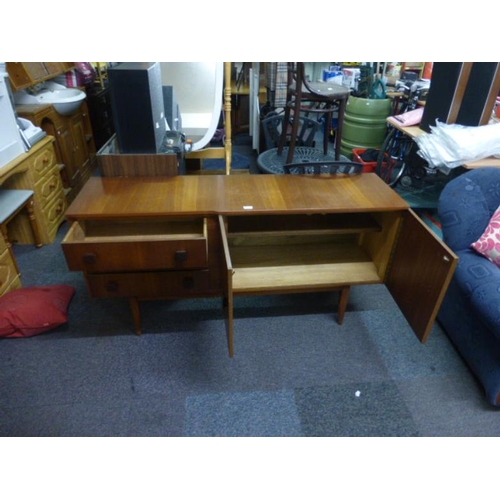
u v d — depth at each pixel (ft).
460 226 5.37
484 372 4.81
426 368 5.41
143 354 5.53
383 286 6.98
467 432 4.61
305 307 6.46
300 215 5.62
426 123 8.14
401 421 4.72
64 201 8.91
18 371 5.25
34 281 6.94
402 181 9.34
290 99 9.14
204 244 4.52
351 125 11.64
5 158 6.56
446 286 4.00
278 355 5.56
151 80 5.09
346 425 4.67
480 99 6.88
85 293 6.66
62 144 9.25
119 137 5.32
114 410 4.78
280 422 4.68
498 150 6.72
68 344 5.67
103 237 5.04
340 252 5.95
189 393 5.00
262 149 12.30
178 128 7.00
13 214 6.56
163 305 6.40
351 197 5.04
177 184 5.31
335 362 5.47
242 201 4.88
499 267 4.98
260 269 5.52
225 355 5.53
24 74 7.65
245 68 14.16
